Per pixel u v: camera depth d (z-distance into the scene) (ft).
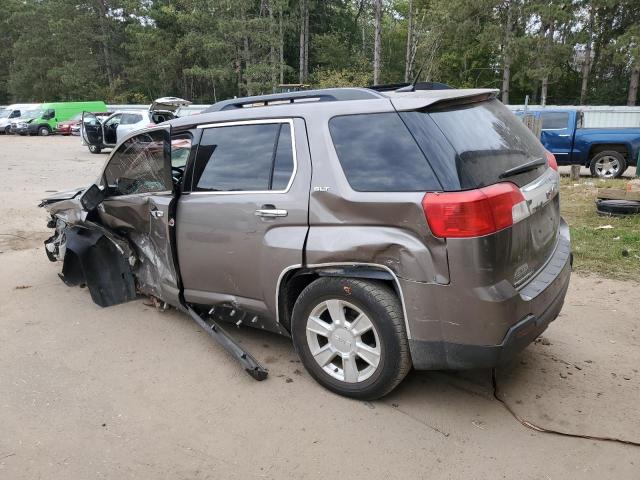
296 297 11.70
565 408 10.39
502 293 8.96
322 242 10.27
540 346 13.07
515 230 9.29
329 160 10.36
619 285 17.15
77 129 110.42
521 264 9.68
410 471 8.73
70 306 16.43
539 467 8.77
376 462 8.96
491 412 10.32
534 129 44.88
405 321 9.59
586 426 9.82
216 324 13.52
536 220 10.28
